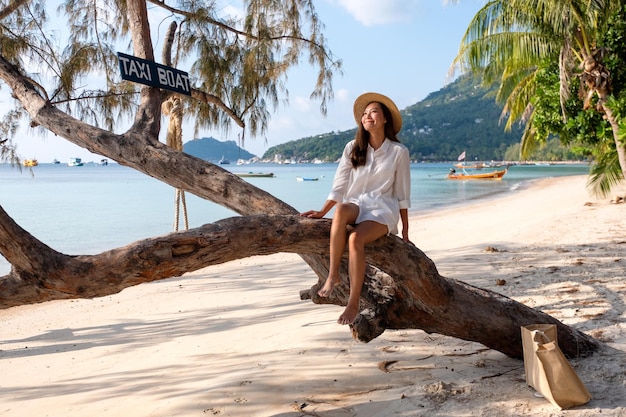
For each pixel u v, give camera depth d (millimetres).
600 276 7426
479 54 13398
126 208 29453
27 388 5047
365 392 4074
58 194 42812
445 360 4648
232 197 4438
